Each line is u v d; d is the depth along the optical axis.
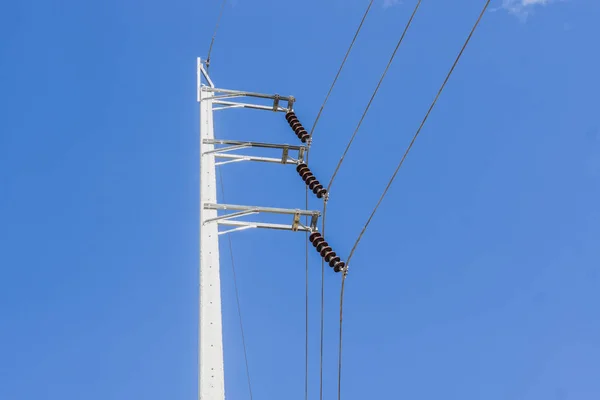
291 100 20.88
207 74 21.48
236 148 18.62
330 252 15.70
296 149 18.81
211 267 15.33
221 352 13.81
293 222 16.70
